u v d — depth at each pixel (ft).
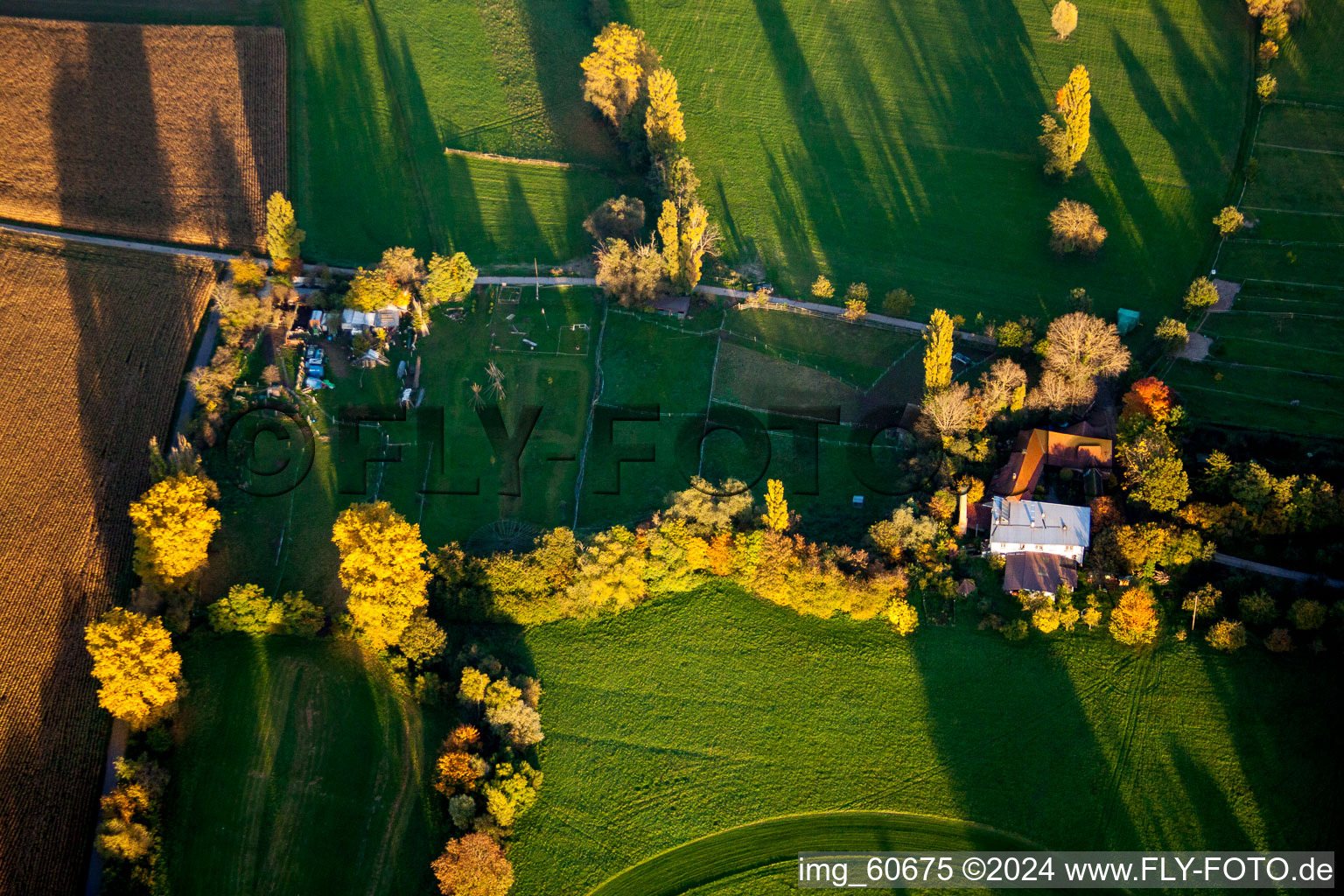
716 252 443.73
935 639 339.77
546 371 410.31
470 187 466.70
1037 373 399.03
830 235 451.53
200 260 424.87
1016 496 352.69
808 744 324.39
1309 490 335.67
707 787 318.24
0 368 388.78
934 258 442.91
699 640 342.44
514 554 355.36
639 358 412.57
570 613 345.72
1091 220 427.74
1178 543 335.26
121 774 301.84
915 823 312.09
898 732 325.42
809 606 342.23
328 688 328.08
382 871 301.84
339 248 444.55
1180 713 323.78
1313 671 326.24
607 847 309.01
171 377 391.04
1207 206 449.89
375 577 324.39
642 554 347.97
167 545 326.44
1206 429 376.68
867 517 366.22
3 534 353.92
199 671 327.88
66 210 434.30
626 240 431.02
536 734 317.22
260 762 315.58
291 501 369.71
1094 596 341.62
